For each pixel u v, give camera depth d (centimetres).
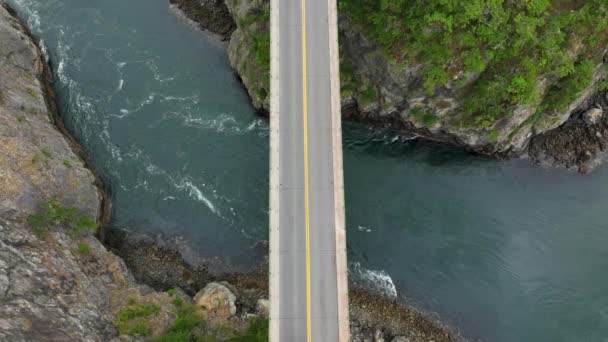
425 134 6159
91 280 4719
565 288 5306
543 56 5128
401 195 5903
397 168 6075
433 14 5038
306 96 4666
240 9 6244
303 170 4466
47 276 4384
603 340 4994
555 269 5431
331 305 4141
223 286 5016
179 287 5181
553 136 6112
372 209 5800
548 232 5662
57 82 6625
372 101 6022
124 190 5850
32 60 6338
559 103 5609
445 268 5453
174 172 5975
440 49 5203
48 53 6812
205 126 6300
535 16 5109
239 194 5853
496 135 5688
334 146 4534
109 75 6662
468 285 5353
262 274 5344
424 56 5297
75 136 6200
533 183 5966
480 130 5753
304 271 4212
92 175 5619
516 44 5056
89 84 6600
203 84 6594
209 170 5997
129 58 6781
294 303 4141
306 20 4866
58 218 4856
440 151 6172
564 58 5134
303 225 4328
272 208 4356
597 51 5372
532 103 5419
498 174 6034
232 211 5744
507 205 5834
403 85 5628
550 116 5866
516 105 5397
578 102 5912
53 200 4938
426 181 5994
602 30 5291
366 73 5859
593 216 5756
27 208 4716
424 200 5875
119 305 4650
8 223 4509
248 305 4997
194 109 6412
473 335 5081
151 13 7106
